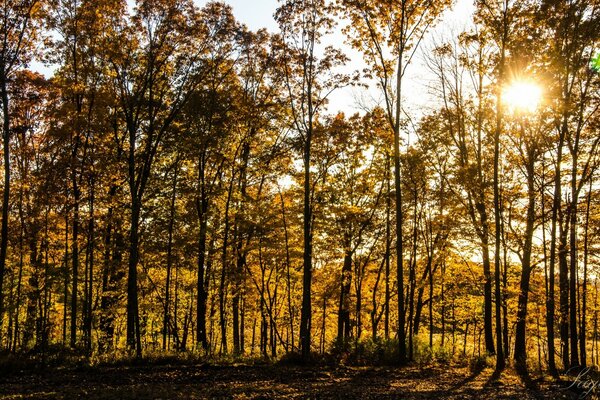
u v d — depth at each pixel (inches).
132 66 794.8
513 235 812.6
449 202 993.5
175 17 756.0
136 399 430.3
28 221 850.1
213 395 455.5
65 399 423.2
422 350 887.7
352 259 1172.5
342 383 555.2
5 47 718.5
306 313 762.2
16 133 892.0
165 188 1011.3
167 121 810.8
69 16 788.0
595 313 1212.5
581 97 735.7
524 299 826.2
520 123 794.8
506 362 804.0
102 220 880.3
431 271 1164.5
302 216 1031.0
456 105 992.2
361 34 765.9
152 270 1157.1
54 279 834.2
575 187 755.4
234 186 1048.2
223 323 971.9
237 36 838.5
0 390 470.6
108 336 956.0
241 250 967.0
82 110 857.5
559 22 705.0
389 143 898.1
